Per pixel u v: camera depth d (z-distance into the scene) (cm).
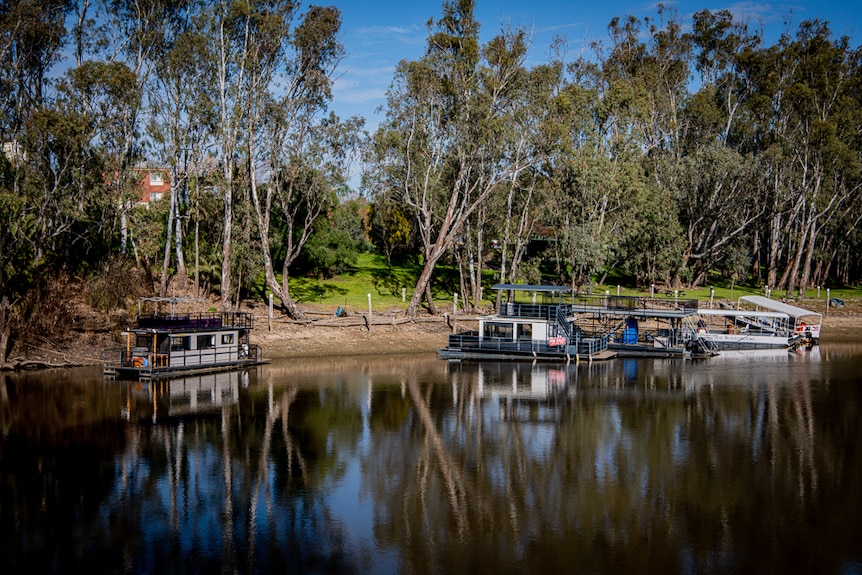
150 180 9931
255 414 4084
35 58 6034
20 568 2231
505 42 6838
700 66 11238
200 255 7088
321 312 6925
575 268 7881
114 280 5956
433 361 6097
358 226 9875
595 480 3002
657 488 2905
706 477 3028
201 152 6594
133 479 3000
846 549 2352
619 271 10388
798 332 7306
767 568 2231
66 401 4328
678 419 4009
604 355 6222
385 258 10212
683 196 8888
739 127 9625
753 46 10731
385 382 5103
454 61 6775
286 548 2370
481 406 4344
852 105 9169
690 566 2244
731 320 7844
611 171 7644
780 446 3469
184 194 7269
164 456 3297
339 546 2384
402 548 2370
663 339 6700
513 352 6150
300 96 6662
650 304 7406
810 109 8862
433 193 7375
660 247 8475
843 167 8825
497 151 6962
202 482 2964
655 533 2481
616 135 7931
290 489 2894
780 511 2661
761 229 10462
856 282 10850
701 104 9269
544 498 2802
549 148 6944
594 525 2545
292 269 8888
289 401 4438
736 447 3456
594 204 7931
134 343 5588
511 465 3198
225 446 3456
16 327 5366
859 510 2664
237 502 2755
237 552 2344
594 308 6762
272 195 7456
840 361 6169
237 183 6950
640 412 4188
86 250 6331
